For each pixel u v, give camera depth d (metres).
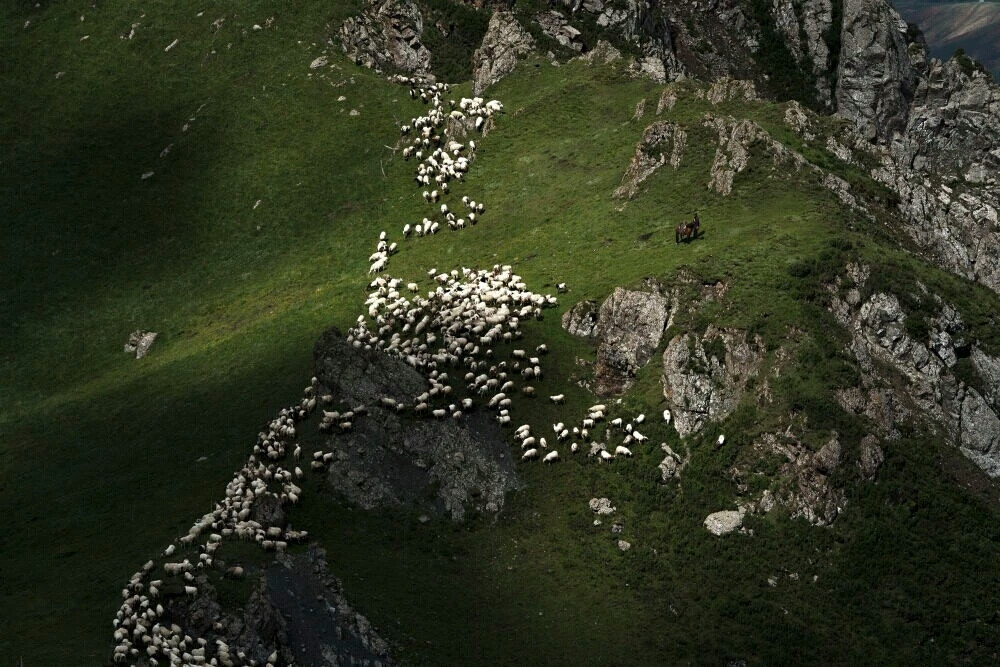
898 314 132.00
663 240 145.75
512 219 163.25
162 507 119.06
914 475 122.12
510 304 139.50
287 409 127.12
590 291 138.50
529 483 120.81
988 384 132.50
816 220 142.25
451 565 112.62
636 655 105.31
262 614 93.38
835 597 113.31
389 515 116.25
